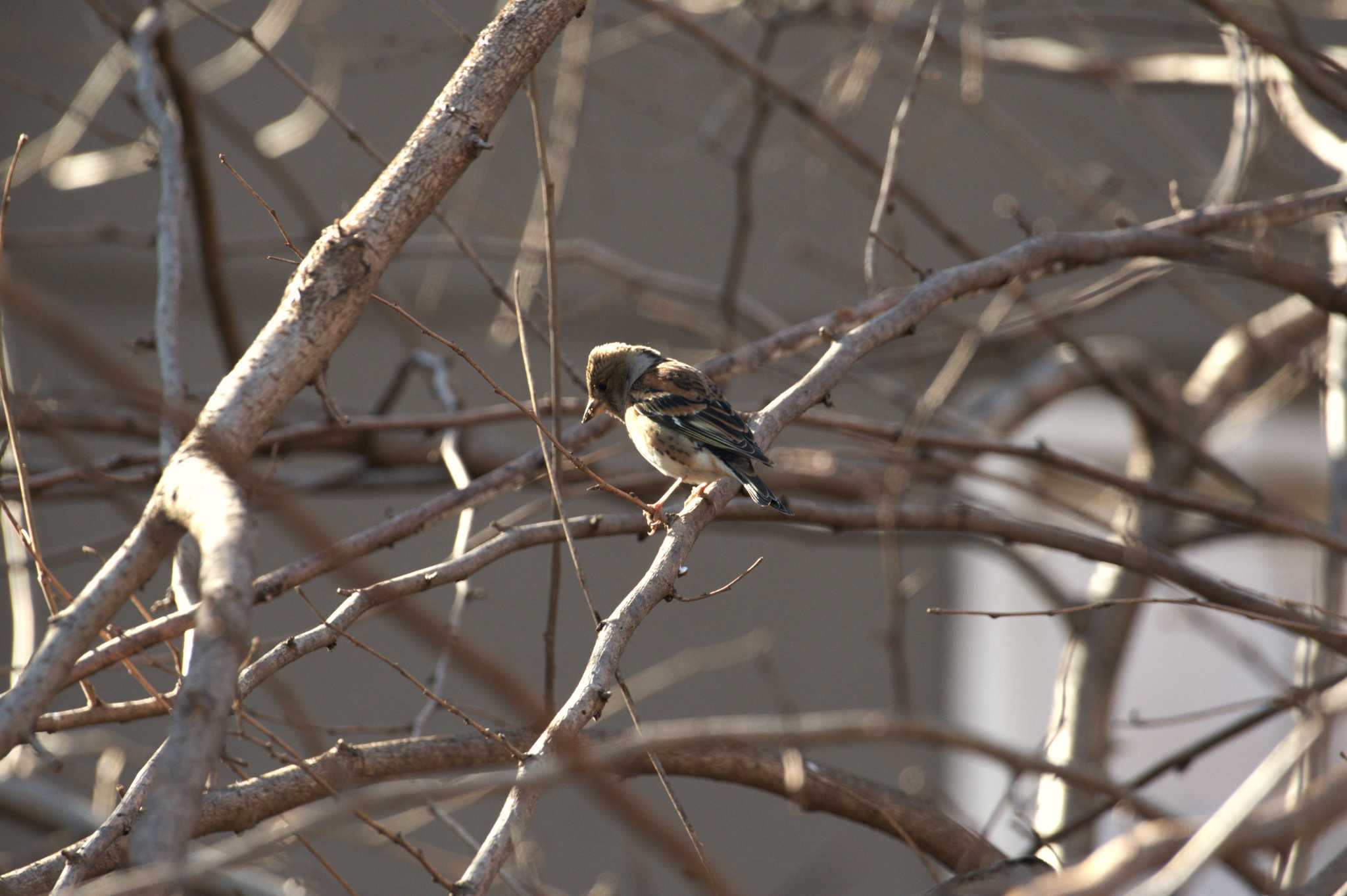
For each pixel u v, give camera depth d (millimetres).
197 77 14719
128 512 5684
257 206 17891
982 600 18578
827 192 19547
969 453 11391
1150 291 20125
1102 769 10508
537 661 17766
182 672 6273
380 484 11945
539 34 5648
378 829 5145
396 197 5211
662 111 15516
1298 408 19219
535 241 12797
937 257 19594
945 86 13883
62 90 17406
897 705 8805
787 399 7020
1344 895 5039
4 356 5449
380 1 18281
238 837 6316
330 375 17719
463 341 18062
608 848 16953
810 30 18578
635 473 11102
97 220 17266
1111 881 3006
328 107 8992
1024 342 15359
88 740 11109
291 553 17000
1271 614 8062
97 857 5391
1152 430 13766
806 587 18797
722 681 18375
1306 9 14016
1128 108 18422
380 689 17016
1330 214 8961
